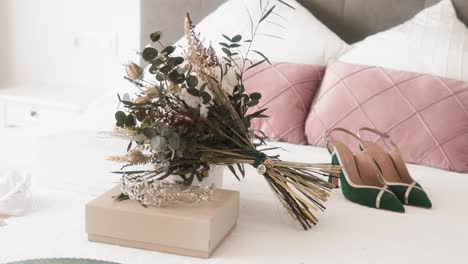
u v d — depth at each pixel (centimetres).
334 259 140
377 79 243
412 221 169
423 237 158
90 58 354
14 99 327
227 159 155
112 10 342
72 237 143
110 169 168
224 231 146
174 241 137
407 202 183
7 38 369
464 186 207
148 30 328
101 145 174
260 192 182
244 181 191
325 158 228
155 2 323
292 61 276
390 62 262
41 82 368
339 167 162
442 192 199
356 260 141
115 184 168
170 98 153
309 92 259
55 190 172
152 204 141
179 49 290
